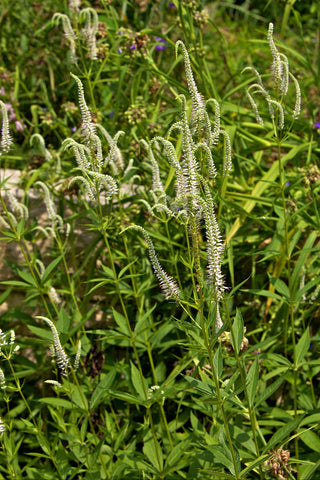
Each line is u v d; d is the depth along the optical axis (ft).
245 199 10.94
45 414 12.03
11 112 15.67
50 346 8.73
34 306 12.96
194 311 11.39
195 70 12.27
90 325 12.76
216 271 6.19
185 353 11.25
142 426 9.87
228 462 7.09
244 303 12.25
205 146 6.20
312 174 10.71
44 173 13.28
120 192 10.72
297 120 12.50
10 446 8.86
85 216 12.07
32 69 18.45
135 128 12.58
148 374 11.74
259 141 12.51
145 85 13.66
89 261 12.91
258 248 12.39
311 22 22.33
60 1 18.37
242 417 9.30
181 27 13.87
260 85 8.57
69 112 14.19
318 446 8.69
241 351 8.98
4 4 19.12
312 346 11.13
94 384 10.72
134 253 12.53
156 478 9.22
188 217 6.24
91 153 8.05
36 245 13.33
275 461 7.94
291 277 9.30
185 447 8.81
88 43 11.34
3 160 15.65
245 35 22.39
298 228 11.16
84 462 9.24
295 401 9.16
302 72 14.61
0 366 12.57
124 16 15.97
